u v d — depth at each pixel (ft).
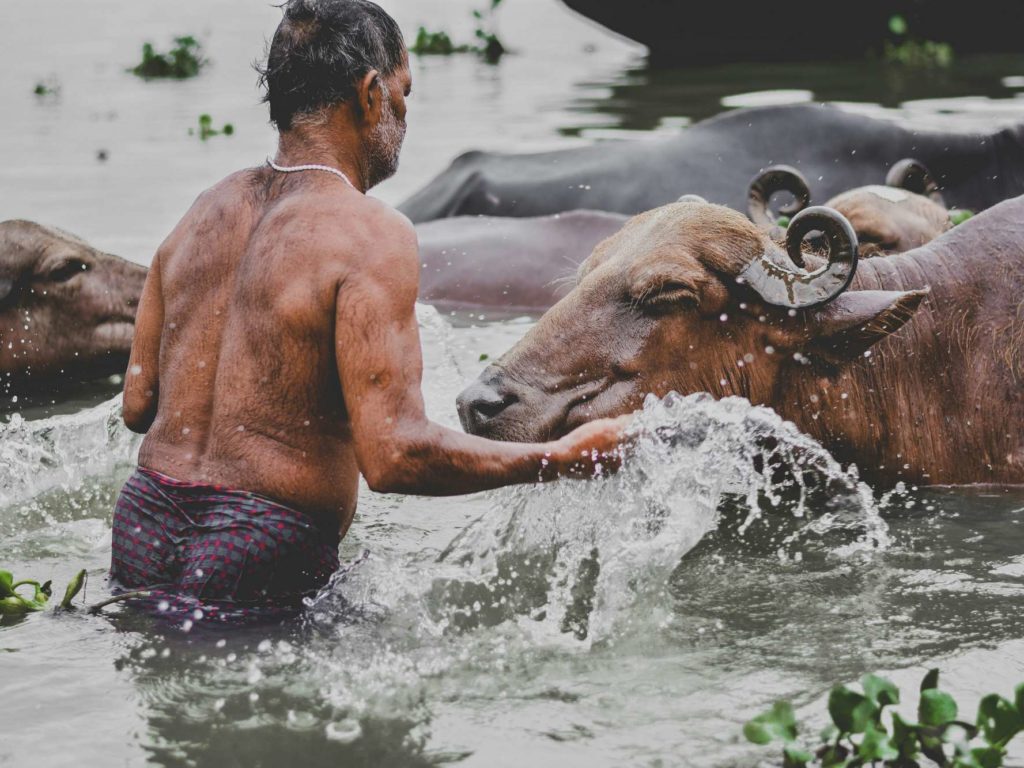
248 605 16.94
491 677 15.87
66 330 29.60
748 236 21.22
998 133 42.60
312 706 15.10
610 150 44.68
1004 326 23.11
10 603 17.42
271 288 16.98
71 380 30.09
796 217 20.66
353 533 20.79
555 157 44.91
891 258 23.61
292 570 17.13
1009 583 18.61
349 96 17.94
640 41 85.71
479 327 34.30
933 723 13.87
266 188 17.92
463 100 66.54
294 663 16.03
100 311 29.86
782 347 21.24
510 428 20.21
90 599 17.75
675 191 43.29
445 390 27.53
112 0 132.87
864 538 20.53
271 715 14.87
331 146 17.98
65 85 74.54
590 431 17.47
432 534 20.80
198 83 74.64
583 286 21.22
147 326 18.65
